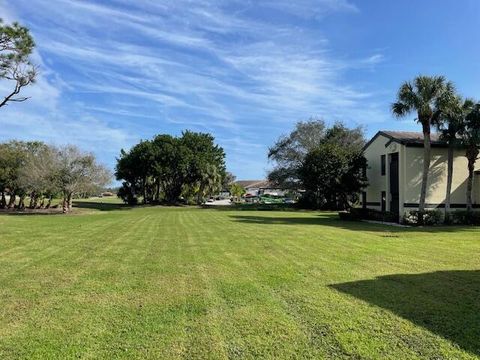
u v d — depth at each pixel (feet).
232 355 15.26
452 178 98.78
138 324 18.58
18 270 30.71
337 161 119.24
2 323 18.76
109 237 53.01
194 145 210.59
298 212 132.57
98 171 144.56
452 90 82.48
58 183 140.56
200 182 207.00
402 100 84.28
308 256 37.29
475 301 22.04
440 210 89.71
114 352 15.55
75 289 24.91
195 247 43.45
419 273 29.53
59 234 56.65
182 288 25.07
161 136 209.05
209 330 17.76
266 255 37.88
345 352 15.43
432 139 102.47
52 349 15.83
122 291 24.41
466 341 16.43
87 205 193.26
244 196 314.76
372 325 18.25
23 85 77.10
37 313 20.18
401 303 21.63
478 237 56.39
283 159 169.27
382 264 33.12
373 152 116.37
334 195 125.18
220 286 25.52
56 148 142.00
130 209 163.94
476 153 88.69
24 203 183.11
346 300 22.21
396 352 15.40
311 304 21.44
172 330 17.79
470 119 85.25
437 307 20.93
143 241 48.73
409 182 96.73
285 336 17.03
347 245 45.62
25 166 146.10
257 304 21.52
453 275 28.76
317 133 168.66
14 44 72.90
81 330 17.83
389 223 86.07
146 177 207.21
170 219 92.94
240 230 63.82
